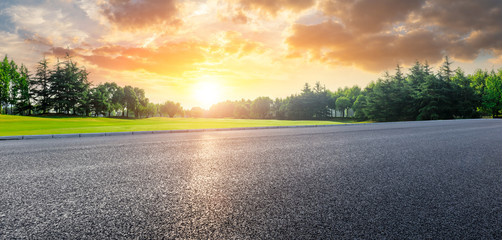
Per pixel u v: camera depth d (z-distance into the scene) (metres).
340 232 2.15
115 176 4.04
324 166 4.76
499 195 3.09
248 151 6.65
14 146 7.89
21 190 3.29
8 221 2.34
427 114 52.59
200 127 16.83
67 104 60.03
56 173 4.24
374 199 2.94
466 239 2.04
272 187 3.42
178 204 2.80
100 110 70.06
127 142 8.88
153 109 105.81
